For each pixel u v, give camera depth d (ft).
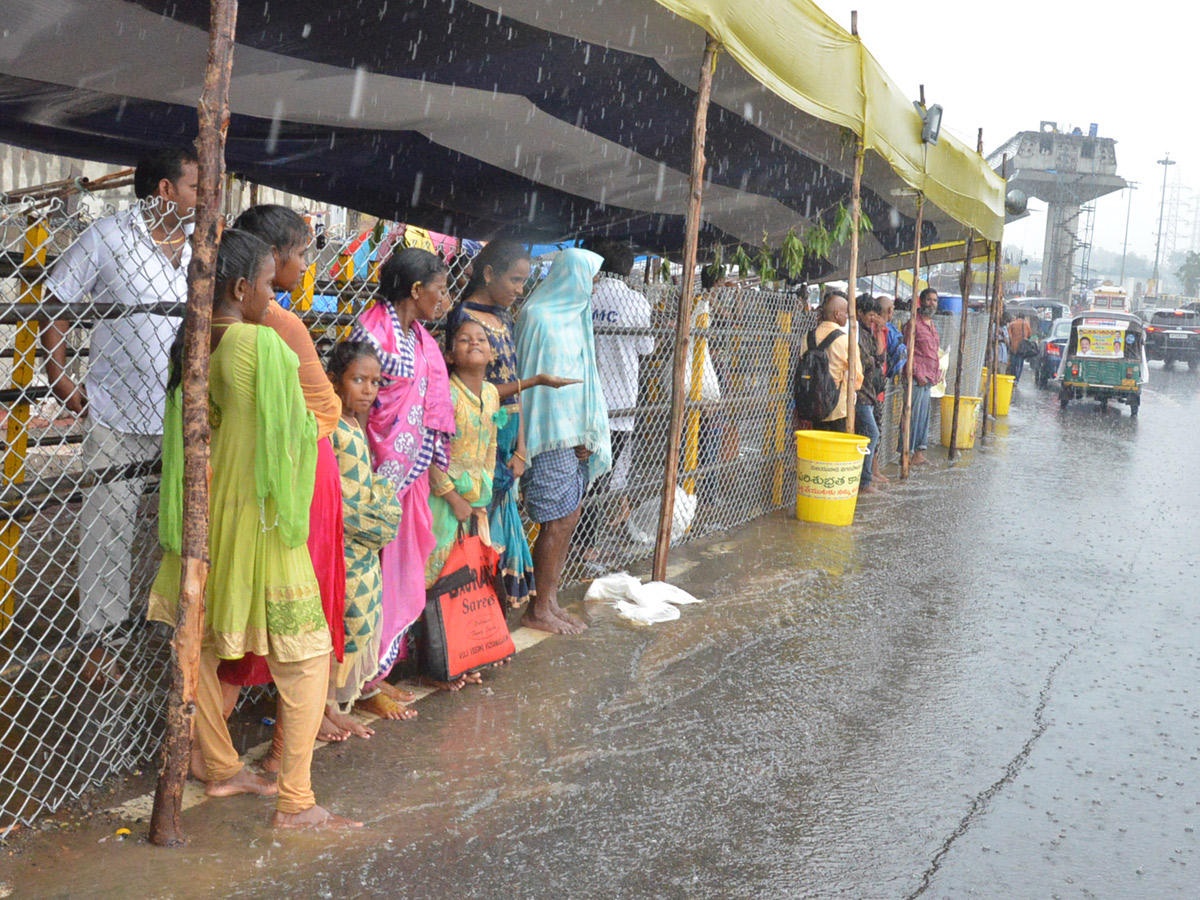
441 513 14.93
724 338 27.27
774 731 14.57
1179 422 64.08
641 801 12.28
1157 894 10.96
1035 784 13.43
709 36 18.35
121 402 13.43
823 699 15.89
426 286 13.64
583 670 16.53
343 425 12.32
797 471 29.96
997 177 43.93
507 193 26.76
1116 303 170.60
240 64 16.37
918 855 11.44
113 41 14.79
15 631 15.56
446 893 10.13
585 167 24.58
